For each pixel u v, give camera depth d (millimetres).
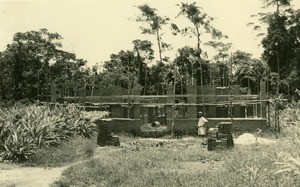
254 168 11727
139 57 64438
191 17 56844
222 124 18922
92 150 18781
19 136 17297
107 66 61438
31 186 12258
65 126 22031
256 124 26531
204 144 21625
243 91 50094
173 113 27688
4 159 16547
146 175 12203
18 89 51156
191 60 56344
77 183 12086
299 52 53625
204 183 10578
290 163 10273
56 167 15516
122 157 15898
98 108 30594
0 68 51094
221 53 56750
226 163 13977
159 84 61094
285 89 52844
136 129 27781
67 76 53906
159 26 60750
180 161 15875
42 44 54406
